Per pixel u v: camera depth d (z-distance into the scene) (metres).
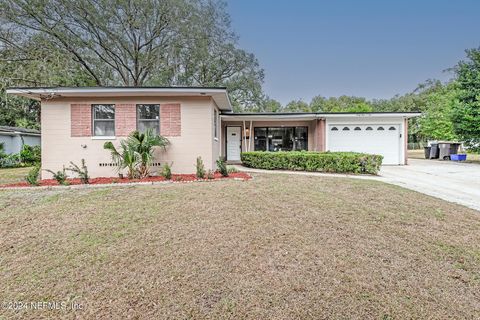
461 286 2.87
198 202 5.71
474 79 15.95
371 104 43.31
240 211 5.12
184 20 18.02
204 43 18.89
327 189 7.02
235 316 2.44
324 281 2.93
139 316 2.46
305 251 3.57
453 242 3.86
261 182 7.97
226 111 14.71
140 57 18.62
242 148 17.02
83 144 9.66
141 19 17.09
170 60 18.88
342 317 2.41
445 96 26.86
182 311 2.52
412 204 5.68
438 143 19.55
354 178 9.16
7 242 3.99
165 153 9.82
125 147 8.80
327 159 11.02
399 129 15.47
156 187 7.25
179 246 3.75
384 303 2.58
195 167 9.85
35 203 5.78
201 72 21.00
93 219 4.77
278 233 4.12
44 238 4.08
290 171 11.47
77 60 17.30
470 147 17.09
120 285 2.92
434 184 8.43
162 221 4.65
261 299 2.65
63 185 7.71
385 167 13.84
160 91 9.25
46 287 2.93
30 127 25.58
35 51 15.79
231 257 3.44
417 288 2.82
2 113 24.05
